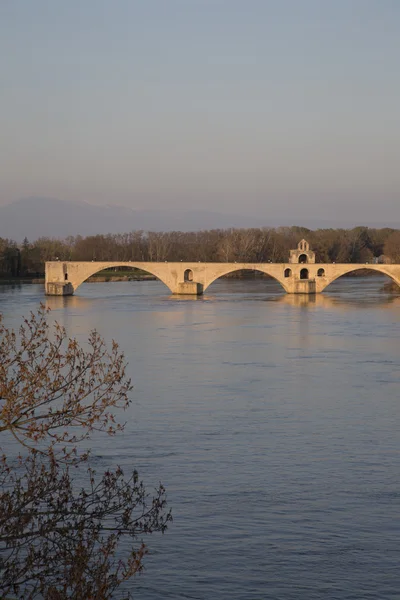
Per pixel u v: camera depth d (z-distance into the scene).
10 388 18.97
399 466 39.84
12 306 123.75
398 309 121.81
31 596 18.78
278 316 111.56
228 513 33.69
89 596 18.38
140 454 41.34
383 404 52.94
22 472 35.81
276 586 28.02
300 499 35.38
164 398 54.38
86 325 98.62
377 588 27.89
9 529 18.50
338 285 194.88
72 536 21.38
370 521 33.06
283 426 47.22
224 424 47.53
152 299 144.50
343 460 40.75
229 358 72.12
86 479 36.69
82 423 20.33
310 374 63.97
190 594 27.38
